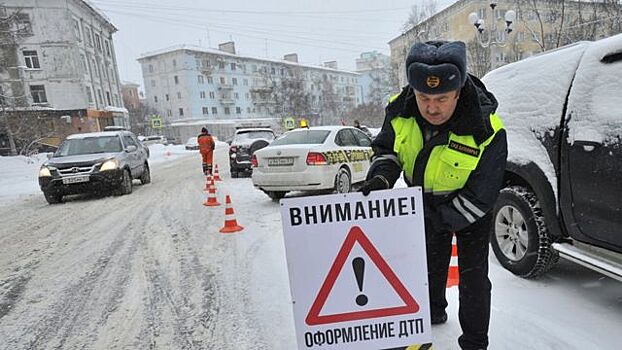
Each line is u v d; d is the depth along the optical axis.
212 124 68.62
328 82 87.56
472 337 2.12
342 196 1.77
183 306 3.26
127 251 4.86
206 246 4.87
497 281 3.18
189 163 20.62
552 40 26.77
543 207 2.93
